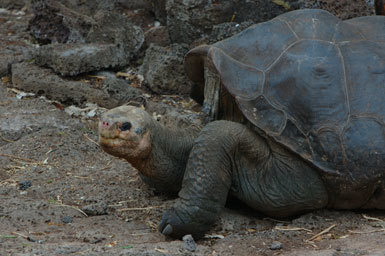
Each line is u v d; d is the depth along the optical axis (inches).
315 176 552.4
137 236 531.5
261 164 562.3
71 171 709.3
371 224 558.9
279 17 619.5
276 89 560.1
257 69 571.2
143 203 615.8
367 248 493.4
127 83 992.2
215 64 573.0
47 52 1001.5
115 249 479.2
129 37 1062.4
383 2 884.6
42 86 962.7
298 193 555.8
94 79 997.2
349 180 548.1
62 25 1120.2
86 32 1103.0
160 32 1104.8
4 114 880.3
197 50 607.2
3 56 1092.5
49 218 565.3
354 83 567.5
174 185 602.2
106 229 546.9
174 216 526.0
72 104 956.0
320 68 565.9
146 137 545.3
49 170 708.7
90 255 456.4
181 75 965.2
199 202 524.7
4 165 724.7
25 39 1213.1
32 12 1279.5
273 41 587.5
